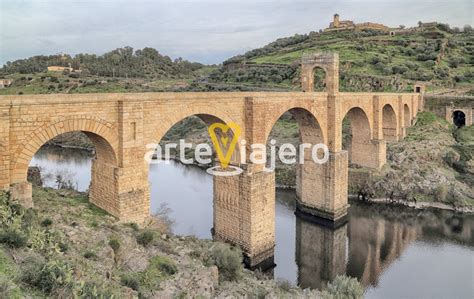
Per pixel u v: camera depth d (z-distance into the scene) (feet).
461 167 203.62
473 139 230.89
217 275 86.22
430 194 186.50
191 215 162.09
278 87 336.49
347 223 166.09
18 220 63.21
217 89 350.64
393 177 192.85
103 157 94.02
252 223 118.52
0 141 70.59
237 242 123.44
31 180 146.41
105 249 72.28
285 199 192.24
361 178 195.62
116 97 87.76
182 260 84.64
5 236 53.26
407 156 208.85
